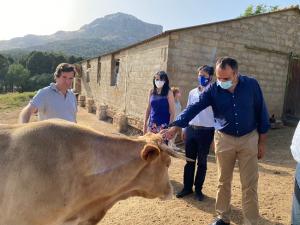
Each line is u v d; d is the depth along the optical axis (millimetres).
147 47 14484
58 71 4941
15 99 33875
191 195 6848
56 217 3543
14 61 84500
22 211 3383
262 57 15117
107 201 3883
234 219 5891
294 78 16438
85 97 28172
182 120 5000
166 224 5754
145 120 7000
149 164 3859
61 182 3484
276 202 6773
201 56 13250
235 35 14164
